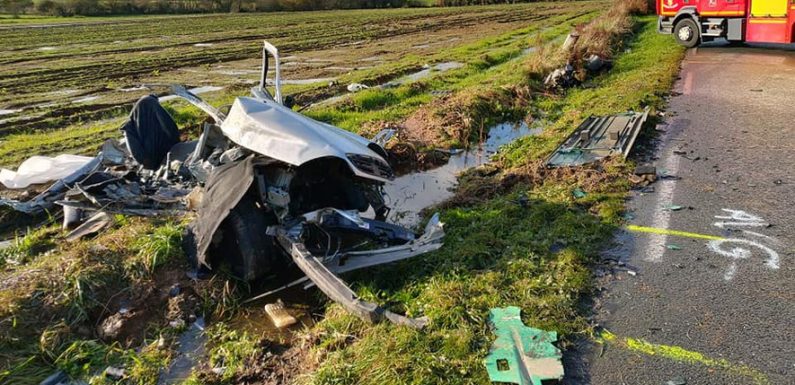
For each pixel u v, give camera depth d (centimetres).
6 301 441
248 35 3353
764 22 1577
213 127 683
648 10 2917
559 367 368
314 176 548
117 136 1055
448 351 386
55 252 567
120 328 448
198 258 489
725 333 401
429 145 915
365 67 1883
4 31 3900
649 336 402
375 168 542
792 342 389
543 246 522
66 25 4478
